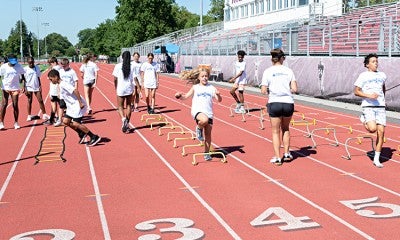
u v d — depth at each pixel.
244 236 5.59
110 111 18.02
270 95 8.92
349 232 5.65
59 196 7.34
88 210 6.66
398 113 16.02
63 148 10.88
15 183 8.13
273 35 27.94
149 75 16.33
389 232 5.63
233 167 8.99
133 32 90.31
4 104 13.81
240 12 57.50
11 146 11.38
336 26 23.59
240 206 6.69
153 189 7.61
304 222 6.02
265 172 8.57
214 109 18.34
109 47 114.94
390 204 6.66
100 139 11.42
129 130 13.43
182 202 6.92
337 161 9.36
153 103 16.62
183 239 5.54
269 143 11.40
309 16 39.25
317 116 16.12
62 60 12.73
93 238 5.64
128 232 5.80
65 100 11.09
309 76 22.38
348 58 19.25
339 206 6.62
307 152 10.24
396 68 16.27
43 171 8.92
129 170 8.90
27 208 6.80
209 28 67.12
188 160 9.66
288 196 7.11
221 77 35.50
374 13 29.62
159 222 6.12
